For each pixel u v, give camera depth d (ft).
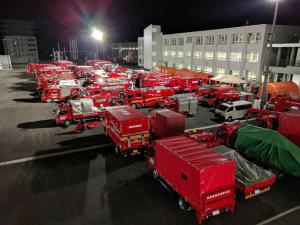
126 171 53.06
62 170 53.57
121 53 463.83
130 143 57.41
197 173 32.91
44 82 149.07
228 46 171.83
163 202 42.06
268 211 39.55
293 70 127.03
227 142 59.47
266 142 49.52
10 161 58.08
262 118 70.54
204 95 118.73
